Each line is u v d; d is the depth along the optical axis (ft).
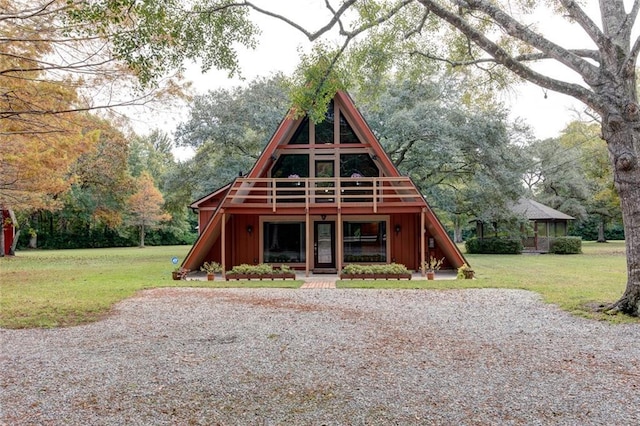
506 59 26.48
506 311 27.07
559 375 15.35
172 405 12.92
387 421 11.77
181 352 18.42
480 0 27.02
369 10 30.22
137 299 32.14
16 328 23.11
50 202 76.13
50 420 11.96
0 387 14.44
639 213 25.04
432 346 19.19
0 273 53.52
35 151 44.27
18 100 30.01
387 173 53.16
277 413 12.32
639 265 24.98
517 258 79.36
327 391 13.93
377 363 16.78
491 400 13.14
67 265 67.46
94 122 37.88
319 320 24.67
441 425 11.51
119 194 110.32
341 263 51.08
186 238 166.91
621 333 21.39
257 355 17.92
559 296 31.73
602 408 12.55
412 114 67.56
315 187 53.06
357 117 51.55
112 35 24.11
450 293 34.53
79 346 19.48
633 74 24.97
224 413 12.35
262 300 31.55
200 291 36.24
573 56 25.55
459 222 122.62
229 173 79.97
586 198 122.31
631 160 24.70
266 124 78.38
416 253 54.49
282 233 55.26
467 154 75.10
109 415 12.26
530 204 103.19
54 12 24.34
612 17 26.35
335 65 33.63
